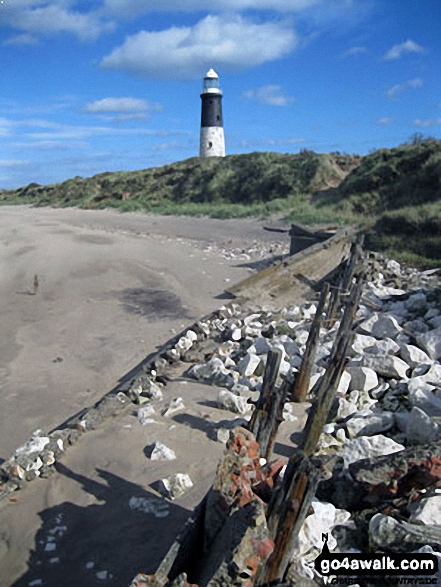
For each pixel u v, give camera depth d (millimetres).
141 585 3402
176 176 45312
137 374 9023
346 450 5324
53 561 4719
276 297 13094
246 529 3236
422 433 5801
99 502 5469
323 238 15781
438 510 4250
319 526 4246
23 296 15117
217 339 10562
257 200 36156
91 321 12586
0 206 61625
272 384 5102
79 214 41094
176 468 5922
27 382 9195
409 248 17234
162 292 14766
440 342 8336
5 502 5617
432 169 25250
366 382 7320
